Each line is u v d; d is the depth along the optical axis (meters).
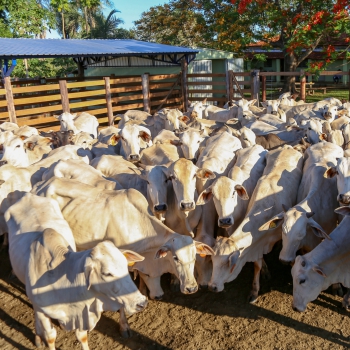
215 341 3.33
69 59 21.92
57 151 4.94
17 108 11.25
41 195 3.78
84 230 3.57
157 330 3.48
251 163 4.61
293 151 4.66
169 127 6.91
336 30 11.88
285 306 3.70
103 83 9.80
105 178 4.20
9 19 15.31
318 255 3.30
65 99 9.08
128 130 5.20
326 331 3.37
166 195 3.87
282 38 13.67
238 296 3.87
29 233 3.20
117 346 3.32
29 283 2.92
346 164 3.84
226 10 14.30
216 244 3.49
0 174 4.21
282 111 7.75
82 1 19.23
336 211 3.36
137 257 2.91
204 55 13.93
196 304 3.79
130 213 3.50
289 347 3.23
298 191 4.27
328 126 6.16
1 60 8.45
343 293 3.83
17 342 3.42
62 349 3.32
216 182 3.79
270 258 4.47
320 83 20.27
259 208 3.83
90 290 2.74
